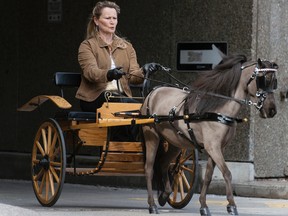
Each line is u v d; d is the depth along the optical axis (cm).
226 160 1697
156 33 1777
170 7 1759
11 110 2005
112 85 1393
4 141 2020
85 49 1384
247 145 1673
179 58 1744
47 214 1246
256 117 1683
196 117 1208
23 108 1471
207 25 1716
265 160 1706
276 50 1711
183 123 1237
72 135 1398
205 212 1230
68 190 1706
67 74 1405
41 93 1950
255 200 1555
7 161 1975
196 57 1725
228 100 1199
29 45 1969
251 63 1201
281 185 1597
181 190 1380
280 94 1720
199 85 1224
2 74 2014
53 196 1375
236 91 1202
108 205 1434
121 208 1383
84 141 1351
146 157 1319
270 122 1711
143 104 1326
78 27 1884
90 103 1393
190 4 1734
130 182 1752
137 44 1802
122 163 1347
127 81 1405
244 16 1675
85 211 1312
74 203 1463
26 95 1977
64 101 1366
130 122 1289
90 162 1734
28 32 1969
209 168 1228
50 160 1392
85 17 1872
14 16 1991
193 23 1731
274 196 1581
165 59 1764
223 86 1203
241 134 1680
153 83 1783
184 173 1515
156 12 1777
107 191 1697
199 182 1642
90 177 1816
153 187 1433
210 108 1199
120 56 1404
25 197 1570
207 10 1716
